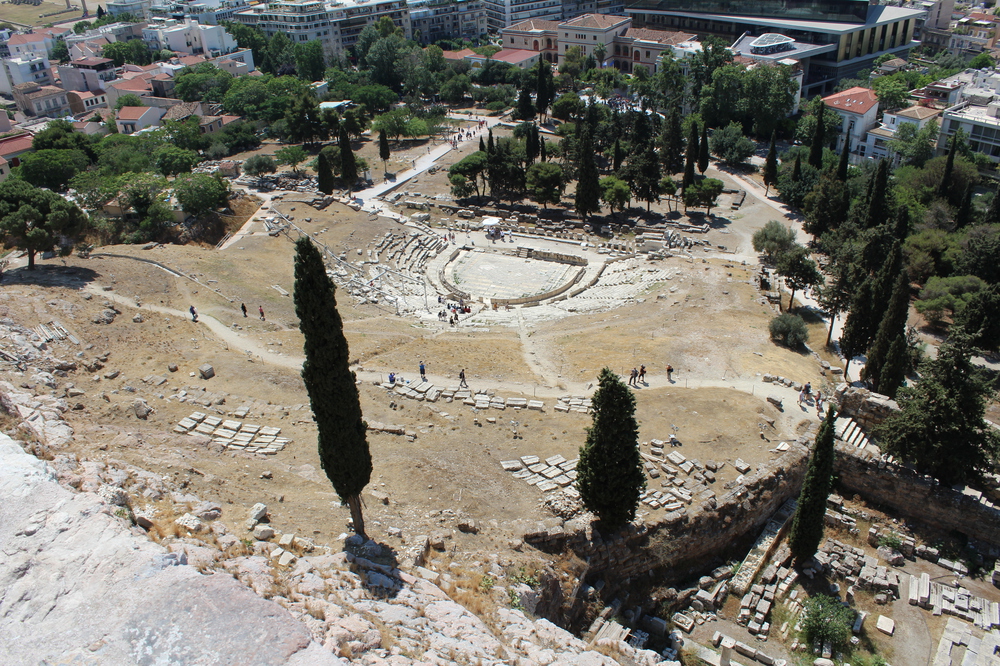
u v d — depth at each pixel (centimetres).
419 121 16475
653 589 4441
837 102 15488
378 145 16375
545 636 3266
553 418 5550
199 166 14300
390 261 10600
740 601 4472
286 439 4959
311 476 4494
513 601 3562
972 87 15325
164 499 3681
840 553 4891
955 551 4988
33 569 2250
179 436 4781
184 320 7056
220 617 2058
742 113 16050
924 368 5278
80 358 5881
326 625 2634
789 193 12188
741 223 11988
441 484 4525
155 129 16525
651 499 4675
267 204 11838
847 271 7562
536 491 4584
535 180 12431
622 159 13800
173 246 9344
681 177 14338
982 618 4388
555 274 10331
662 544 4444
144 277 7800
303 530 3794
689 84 17238
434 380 6197
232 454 4681
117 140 15125
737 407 5734
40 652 1959
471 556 3872
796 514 4588
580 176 11919
